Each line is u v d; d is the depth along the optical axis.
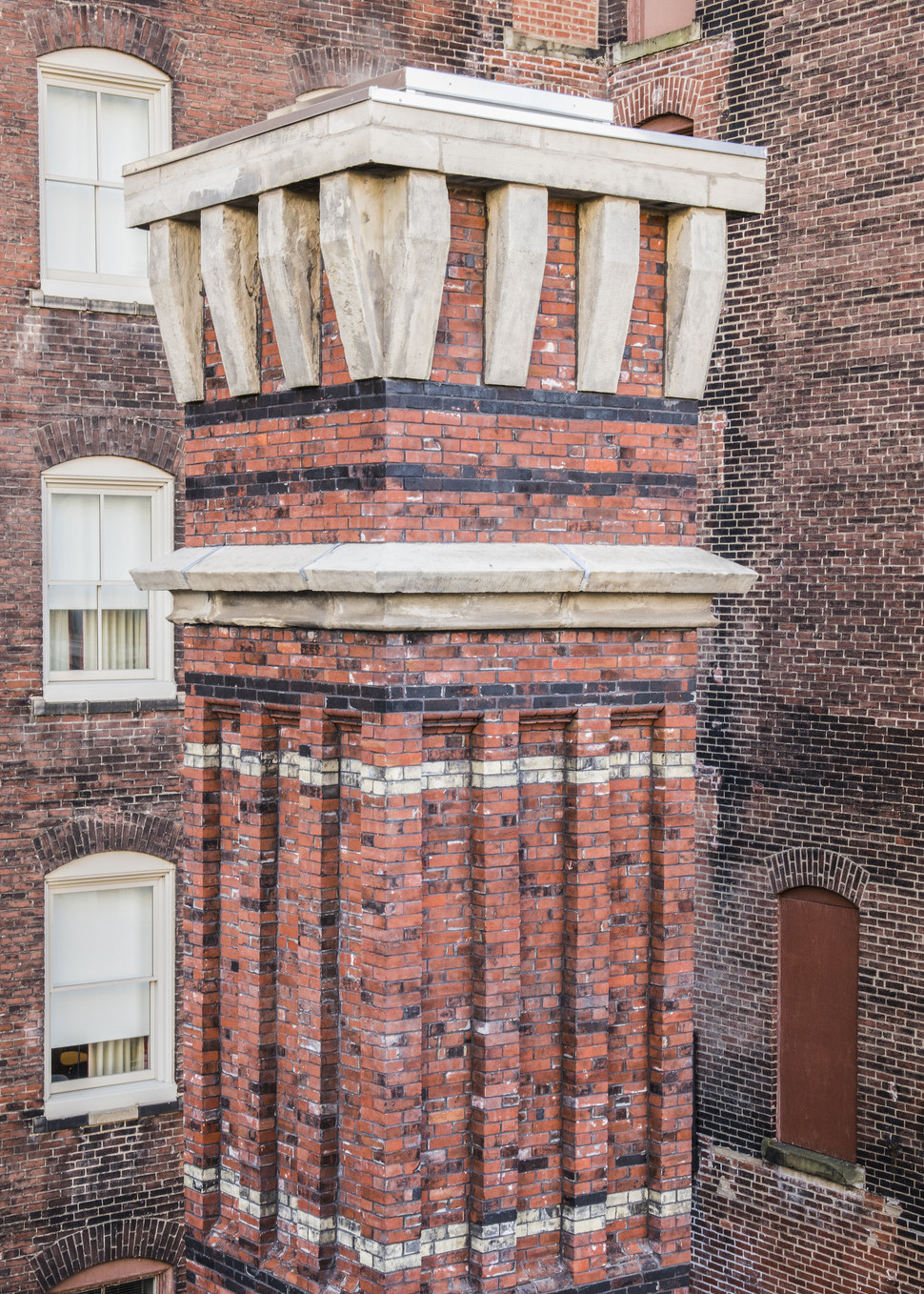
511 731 7.93
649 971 8.73
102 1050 17.56
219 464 8.86
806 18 16.12
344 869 7.88
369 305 7.39
